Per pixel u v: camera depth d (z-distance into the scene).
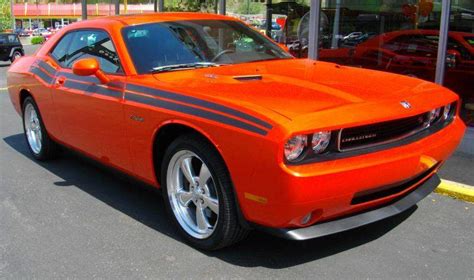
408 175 3.40
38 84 5.48
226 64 4.38
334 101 3.30
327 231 3.21
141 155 4.01
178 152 3.68
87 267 3.54
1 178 5.52
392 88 3.72
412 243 3.80
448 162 5.61
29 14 56.84
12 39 26.09
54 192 5.04
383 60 7.99
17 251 3.80
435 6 7.10
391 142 3.37
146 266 3.54
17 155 6.45
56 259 3.67
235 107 3.21
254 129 3.04
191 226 3.79
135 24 4.57
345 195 3.09
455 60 6.92
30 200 4.84
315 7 8.27
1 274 3.48
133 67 4.17
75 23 5.50
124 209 4.56
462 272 3.39
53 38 5.70
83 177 5.47
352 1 8.23
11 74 6.26
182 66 4.25
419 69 7.44
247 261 3.56
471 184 4.90
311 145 2.99
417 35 7.42
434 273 3.38
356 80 3.88
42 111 5.54
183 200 3.83
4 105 10.71
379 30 7.99
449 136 3.82
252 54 4.69
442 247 3.75
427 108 3.56
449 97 3.89
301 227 3.18
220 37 4.72
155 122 3.74
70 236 4.04
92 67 4.16
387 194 3.45
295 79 3.80
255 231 3.99
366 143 3.26
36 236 4.05
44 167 5.88
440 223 4.17
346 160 3.09
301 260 3.56
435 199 4.70
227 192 3.34
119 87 4.14
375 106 3.29
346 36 8.40
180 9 10.76
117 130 4.20
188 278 3.37
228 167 3.23
